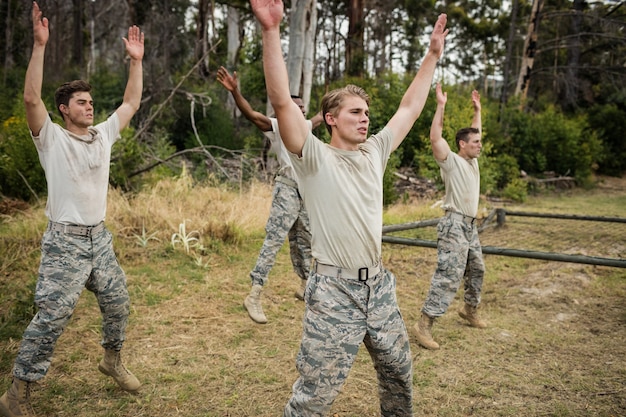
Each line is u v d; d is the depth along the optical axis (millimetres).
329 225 2043
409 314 4516
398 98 14031
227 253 6129
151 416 2799
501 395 3082
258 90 15188
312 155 2012
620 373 3357
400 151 12562
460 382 3232
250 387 3115
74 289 2648
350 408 2910
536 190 15398
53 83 15586
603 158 19703
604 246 7262
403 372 2164
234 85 4020
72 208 2660
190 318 4160
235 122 18156
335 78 19328
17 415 2627
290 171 4227
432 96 14211
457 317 4434
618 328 4184
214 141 15055
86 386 3074
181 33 24297
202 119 15430
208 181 9594
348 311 2049
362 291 2068
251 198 8148
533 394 3090
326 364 2035
